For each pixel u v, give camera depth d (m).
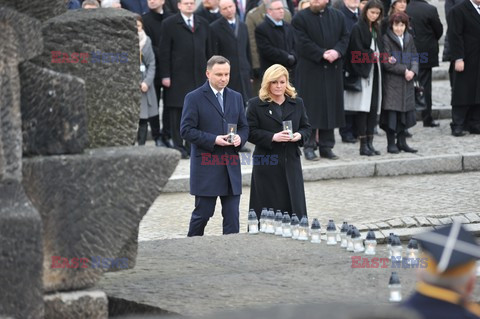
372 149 27.94
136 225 11.93
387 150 28.22
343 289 13.13
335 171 26.38
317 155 28.27
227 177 19.06
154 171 11.95
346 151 28.59
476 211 22.16
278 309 7.86
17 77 11.35
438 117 33.62
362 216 21.91
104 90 12.73
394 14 27.56
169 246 16.33
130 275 14.20
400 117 27.81
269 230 17.52
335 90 27.25
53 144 11.68
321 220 21.56
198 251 15.97
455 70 30.34
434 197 23.89
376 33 27.42
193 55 27.38
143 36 27.34
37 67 11.57
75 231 11.70
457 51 30.14
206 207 19.14
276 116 19.34
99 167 11.73
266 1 28.59
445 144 29.38
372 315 7.51
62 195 11.62
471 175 26.86
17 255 11.05
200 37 27.48
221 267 14.82
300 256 15.54
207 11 29.89
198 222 19.25
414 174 27.03
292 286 13.30
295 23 27.42
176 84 27.41
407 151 28.17
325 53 26.97
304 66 27.22
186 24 27.39
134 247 13.04
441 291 8.08
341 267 14.41
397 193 24.44
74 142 11.74
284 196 19.45
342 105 27.34
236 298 12.65
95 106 12.73
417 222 20.30
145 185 11.92
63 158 11.61
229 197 19.16
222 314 7.95
